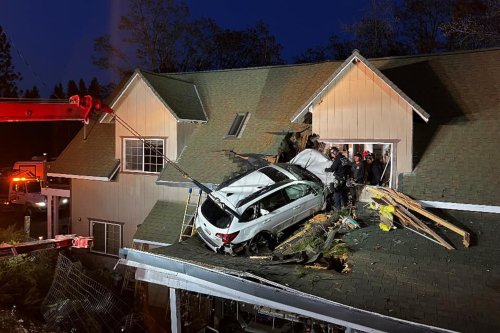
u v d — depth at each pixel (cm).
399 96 1334
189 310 1462
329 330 1096
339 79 1409
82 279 1565
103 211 1930
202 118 1833
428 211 1189
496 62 1574
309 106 1451
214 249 1159
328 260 1015
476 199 1182
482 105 1455
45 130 4628
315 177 1370
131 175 1844
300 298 846
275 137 1630
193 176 1605
